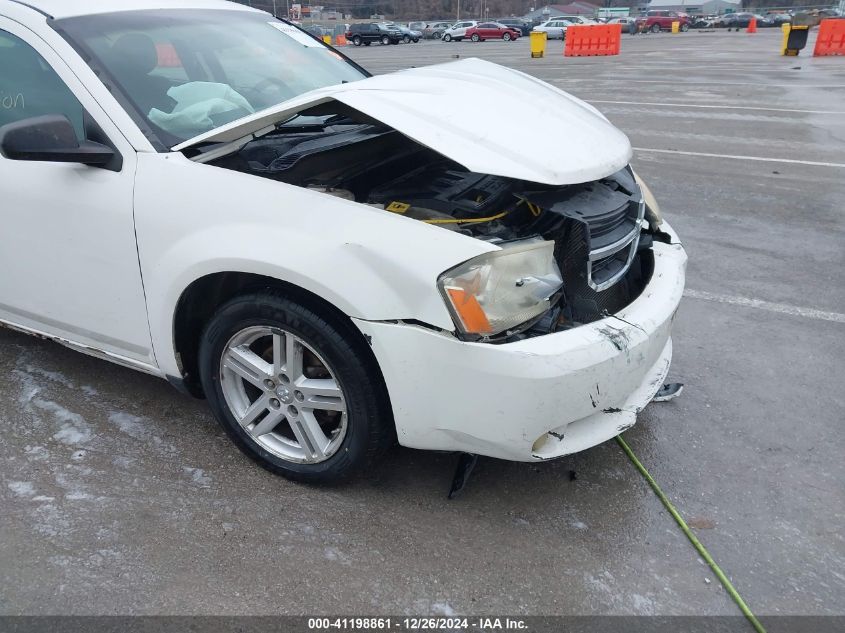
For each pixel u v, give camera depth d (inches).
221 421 103.6
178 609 80.7
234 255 87.1
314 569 86.6
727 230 213.6
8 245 109.6
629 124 398.0
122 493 98.3
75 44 103.4
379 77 104.1
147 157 95.8
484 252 80.2
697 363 137.2
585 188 99.2
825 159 301.9
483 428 83.3
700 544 91.7
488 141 88.9
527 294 83.5
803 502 99.7
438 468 104.8
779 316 156.5
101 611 80.2
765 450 111.0
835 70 672.4
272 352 96.8
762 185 263.3
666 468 106.4
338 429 94.7
